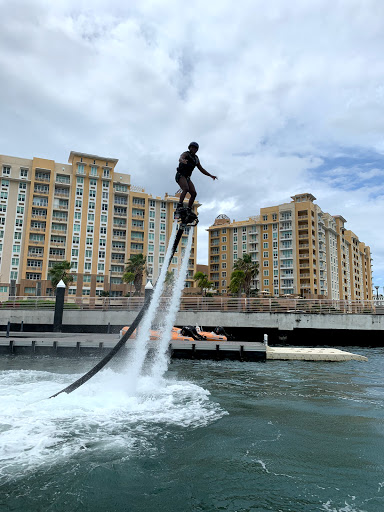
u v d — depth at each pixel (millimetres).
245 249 98438
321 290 92000
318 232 95000
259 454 7422
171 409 10930
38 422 9164
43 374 16297
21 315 34688
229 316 34906
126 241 78875
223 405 11547
